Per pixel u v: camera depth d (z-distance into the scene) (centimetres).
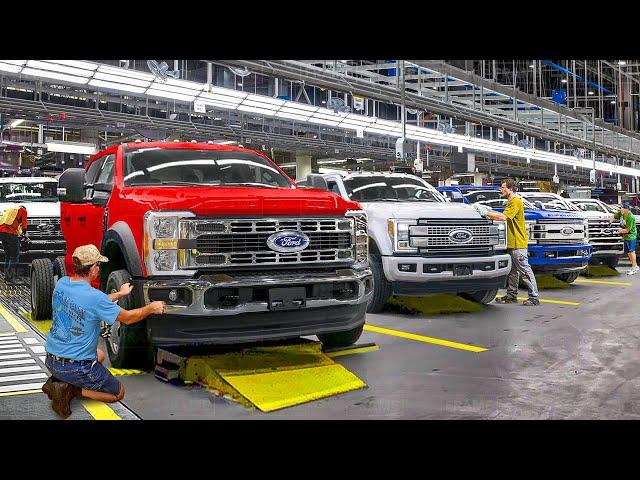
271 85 2084
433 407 412
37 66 1133
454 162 2881
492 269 801
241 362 487
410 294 779
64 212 706
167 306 448
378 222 788
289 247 482
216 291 457
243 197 482
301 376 464
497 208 1254
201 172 593
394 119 2470
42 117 1745
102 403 428
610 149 3797
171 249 457
